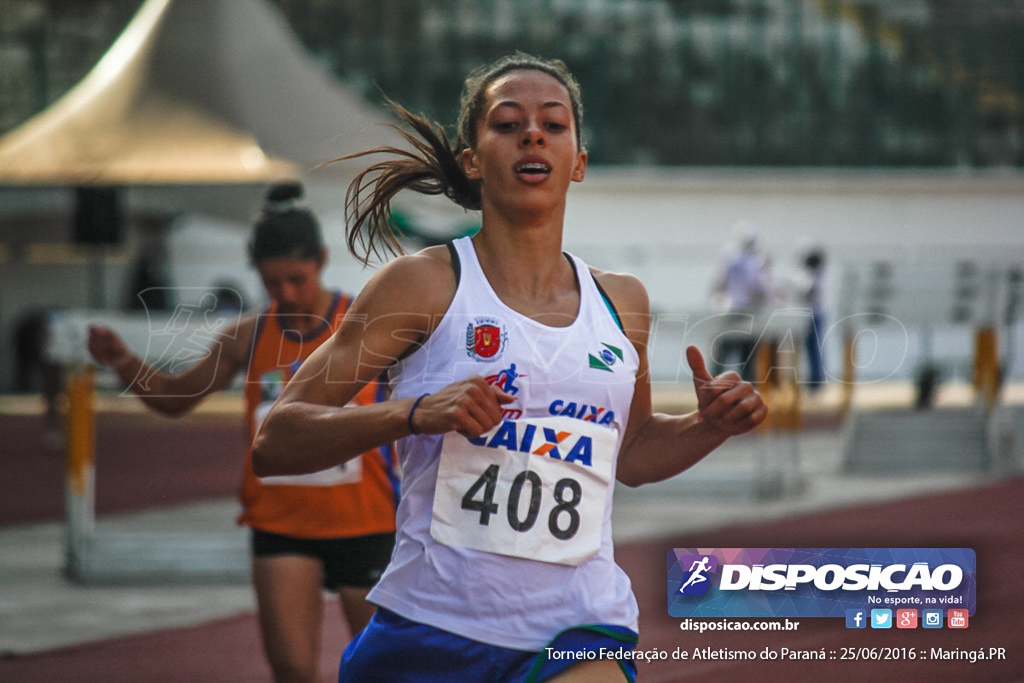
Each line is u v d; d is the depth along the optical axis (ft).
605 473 28.78
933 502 111.04
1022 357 139.33
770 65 259.19
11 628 69.15
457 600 27.96
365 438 26.61
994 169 256.52
